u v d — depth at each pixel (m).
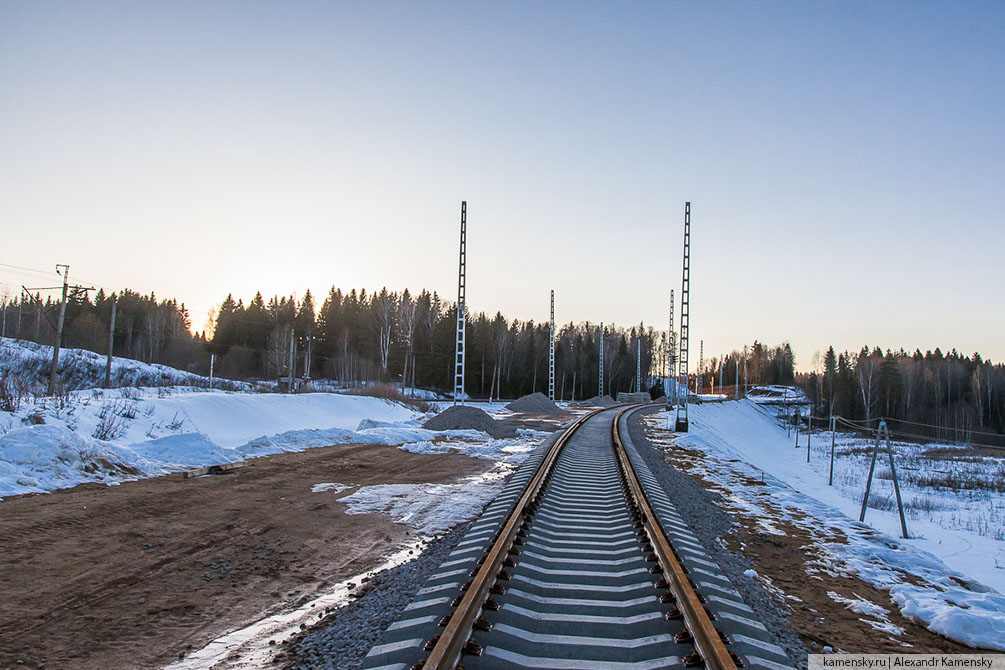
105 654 5.43
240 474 14.30
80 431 15.53
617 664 4.83
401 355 86.38
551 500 11.55
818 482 33.88
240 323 96.38
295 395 32.66
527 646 5.08
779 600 7.02
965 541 17.30
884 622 6.59
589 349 120.88
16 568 7.30
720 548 8.88
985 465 44.59
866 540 10.59
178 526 9.61
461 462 18.47
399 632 5.28
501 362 90.44
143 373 46.09
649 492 12.55
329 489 13.30
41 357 41.75
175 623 6.18
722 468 19.75
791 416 107.69
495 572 6.50
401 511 11.50
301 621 6.32
